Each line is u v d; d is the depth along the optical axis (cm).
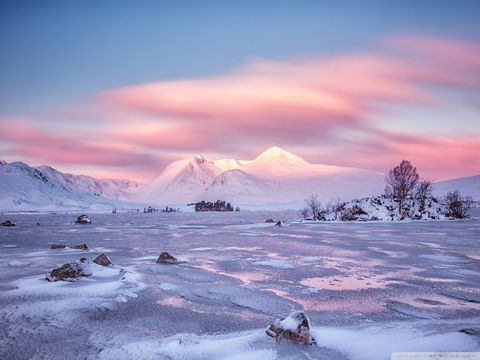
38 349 877
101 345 898
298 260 2161
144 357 823
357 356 773
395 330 934
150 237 3653
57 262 2042
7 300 1253
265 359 767
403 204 6788
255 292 1412
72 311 1150
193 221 7425
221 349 837
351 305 1246
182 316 1125
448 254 2388
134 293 1372
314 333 894
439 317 1117
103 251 2561
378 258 2234
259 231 4372
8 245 2936
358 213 6575
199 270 1838
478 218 6731
